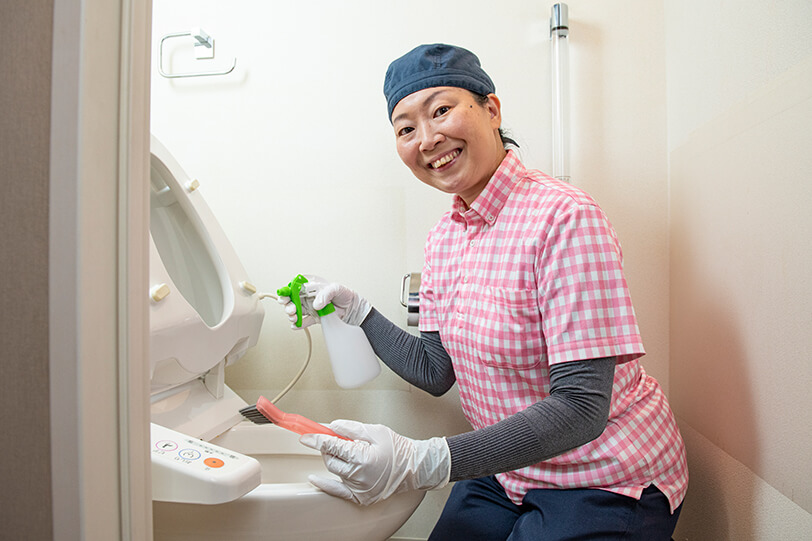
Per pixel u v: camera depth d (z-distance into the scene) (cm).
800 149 70
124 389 44
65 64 40
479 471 75
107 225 43
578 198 82
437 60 89
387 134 131
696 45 106
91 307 41
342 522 76
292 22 133
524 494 90
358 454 74
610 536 78
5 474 42
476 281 91
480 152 89
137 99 45
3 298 42
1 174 42
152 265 89
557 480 84
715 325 98
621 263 84
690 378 111
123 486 45
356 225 132
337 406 134
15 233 42
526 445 73
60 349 40
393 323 123
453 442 76
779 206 75
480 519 93
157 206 111
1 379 42
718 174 96
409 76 89
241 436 107
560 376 77
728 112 92
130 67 44
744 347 87
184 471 66
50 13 41
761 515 82
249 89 135
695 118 107
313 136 133
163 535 75
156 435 73
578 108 125
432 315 109
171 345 87
